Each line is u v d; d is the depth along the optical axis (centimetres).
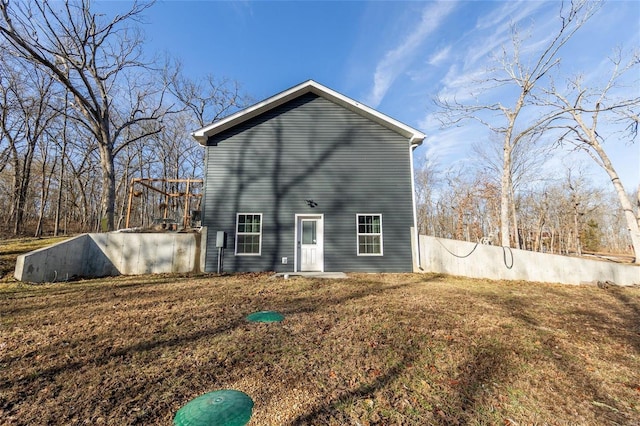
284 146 1086
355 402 252
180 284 791
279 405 245
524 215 3058
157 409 237
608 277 845
